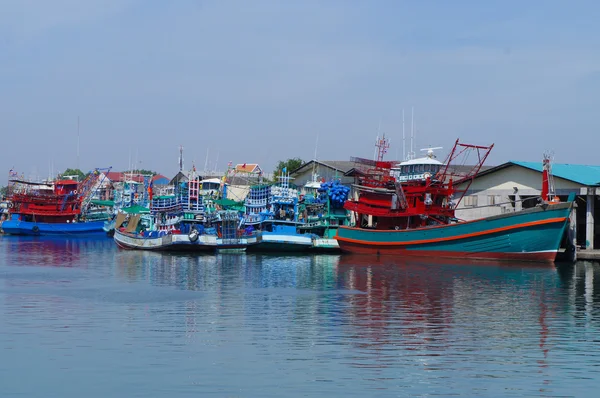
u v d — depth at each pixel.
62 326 40.91
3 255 91.75
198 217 101.19
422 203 87.06
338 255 90.12
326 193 99.69
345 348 36.00
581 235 90.06
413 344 36.88
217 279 63.28
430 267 72.81
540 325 41.53
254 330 40.06
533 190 85.88
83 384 30.08
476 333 39.44
